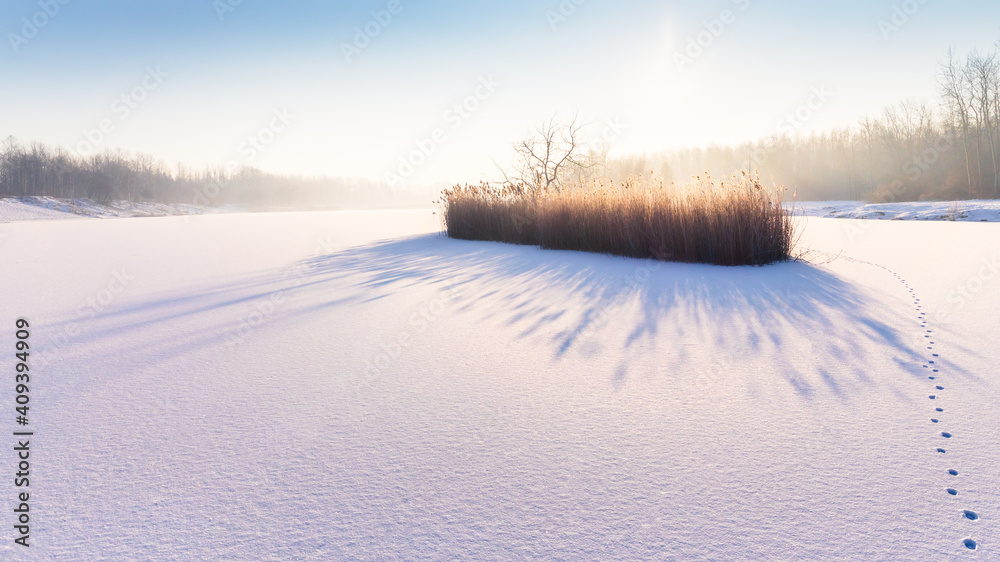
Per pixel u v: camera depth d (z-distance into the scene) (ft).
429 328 11.49
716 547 3.99
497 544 4.09
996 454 5.34
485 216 35.70
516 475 5.13
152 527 4.42
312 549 4.08
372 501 4.74
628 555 3.92
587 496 4.74
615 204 24.98
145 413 6.94
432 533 4.25
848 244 26.45
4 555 4.02
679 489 4.82
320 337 10.91
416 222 63.46
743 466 5.21
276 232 46.21
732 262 19.99
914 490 4.72
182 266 23.45
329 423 6.51
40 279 19.79
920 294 13.76
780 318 11.60
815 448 5.57
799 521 4.29
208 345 10.40
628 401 7.02
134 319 12.92
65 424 6.60
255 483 5.10
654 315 12.21
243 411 6.97
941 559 3.81
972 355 8.66
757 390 7.34
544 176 46.98
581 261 22.44
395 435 6.12
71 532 4.35
